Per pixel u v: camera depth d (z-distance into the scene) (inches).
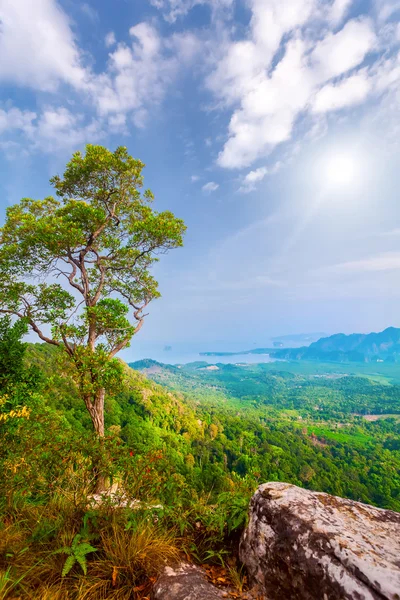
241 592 83.4
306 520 81.0
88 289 394.9
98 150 392.5
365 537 73.9
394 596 53.6
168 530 113.2
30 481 125.0
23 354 288.8
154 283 442.6
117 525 105.3
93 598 80.7
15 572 85.3
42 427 142.9
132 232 422.0
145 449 132.1
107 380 318.7
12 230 357.1
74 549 88.9
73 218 370.0
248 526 97.7
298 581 71.6
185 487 130.5
